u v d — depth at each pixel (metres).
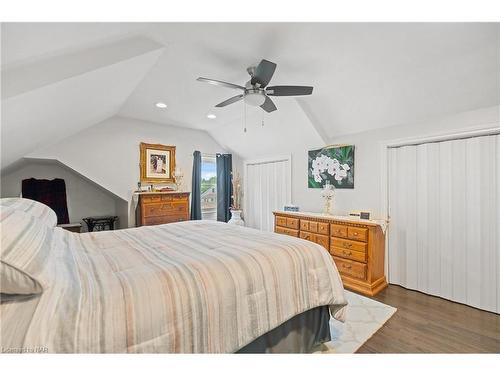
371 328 2.04
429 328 2.04
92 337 0.87
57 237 1.65
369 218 3.06
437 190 2.68
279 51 2.08
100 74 1.81
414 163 2.86
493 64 2.04
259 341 1.44
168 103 3.42
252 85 2.20
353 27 1.75
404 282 2.95
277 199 4.76
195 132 4.89
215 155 5.22
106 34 1.53
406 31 1.79
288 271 1.55
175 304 1.07
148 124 4.23
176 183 4.48
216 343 1.16
